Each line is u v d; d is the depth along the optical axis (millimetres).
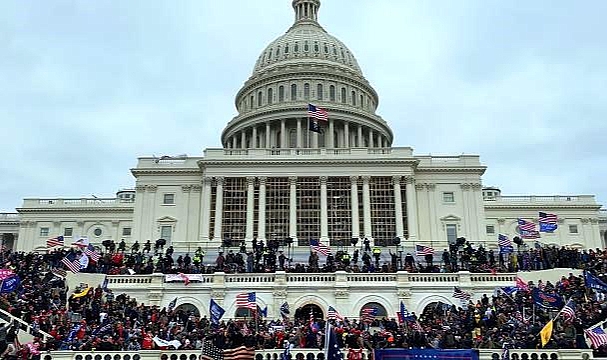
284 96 116250
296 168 83688
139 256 58969
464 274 50688
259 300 49469
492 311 41125
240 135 112688
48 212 110312
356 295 49750
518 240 61875
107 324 38094
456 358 31344
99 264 54906
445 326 39000
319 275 50375
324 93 116312
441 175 86125
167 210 85500
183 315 43156
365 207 81875
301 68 117688
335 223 81188
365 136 112188
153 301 49531
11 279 43625
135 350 34156
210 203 82812
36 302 42438
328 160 83688
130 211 110375
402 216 82125
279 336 36469
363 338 36156
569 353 33219
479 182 85750
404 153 85250
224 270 52750
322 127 108875
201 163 83625
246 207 82312
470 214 84438
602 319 38281
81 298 43781
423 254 56750
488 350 33344
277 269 53000
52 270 50969
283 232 81188
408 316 42188
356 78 119438
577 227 109750
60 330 37844
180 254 69062
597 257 56781
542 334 33938
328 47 122875
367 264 54656
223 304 49375
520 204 110125
